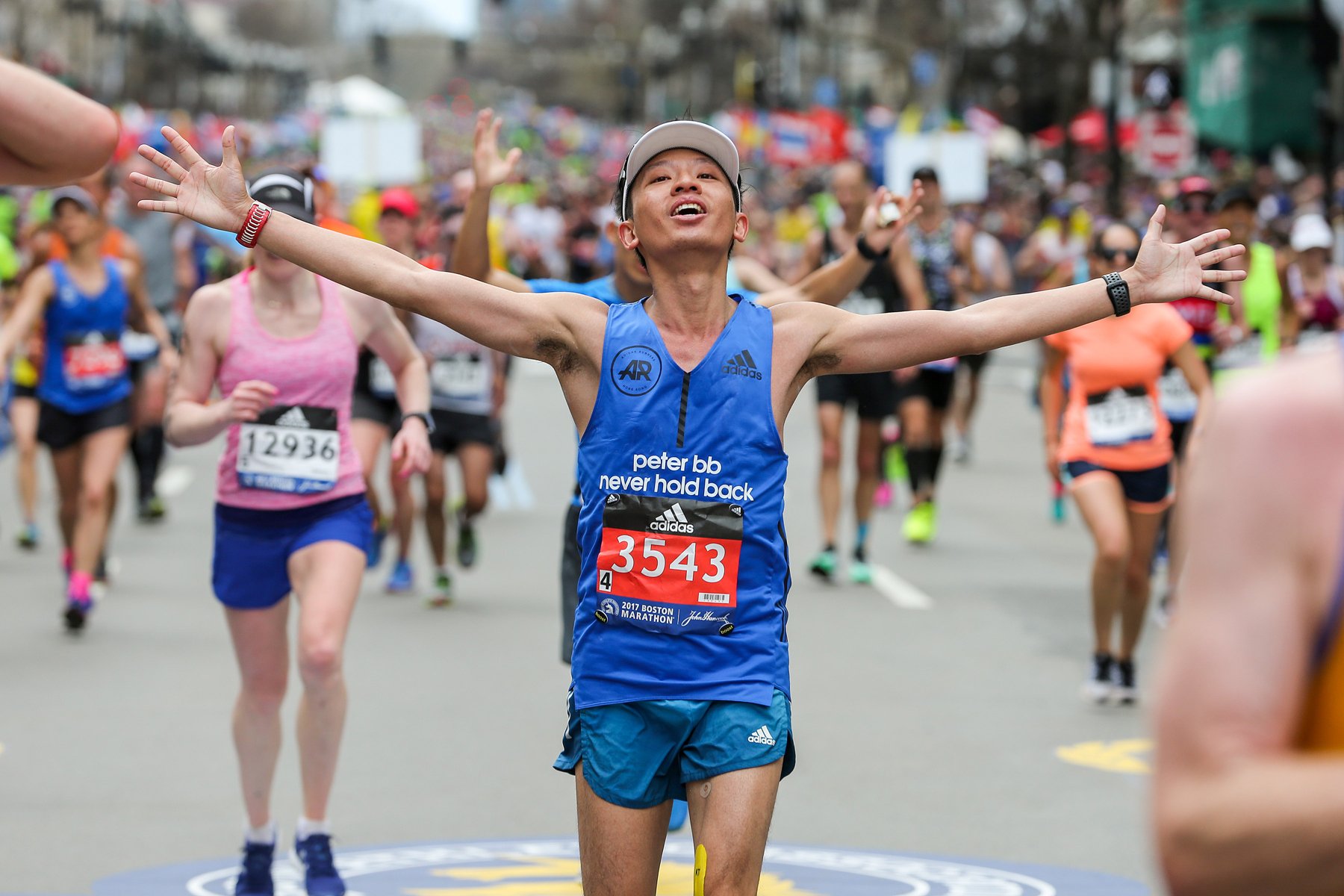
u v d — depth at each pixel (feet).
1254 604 17.87
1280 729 17.69
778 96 616.80
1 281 147.33
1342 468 17.80
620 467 38.96
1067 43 514.27
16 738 76.74
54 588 114.32
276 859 60.18
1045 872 58.54
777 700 38.68
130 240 124.67
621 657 38.68
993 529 143.02
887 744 76.64
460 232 60.13
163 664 92.27
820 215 276.41
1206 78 218.38
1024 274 217.97
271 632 55.42
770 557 39.17
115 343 101.81
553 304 39.58
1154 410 83.41
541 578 119.34
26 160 22.41
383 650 95.71
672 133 39.09
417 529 139.13
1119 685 85.35
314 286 57.21
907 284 109.91
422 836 62.64
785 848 61.31
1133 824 64.85
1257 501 17.98
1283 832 16.88
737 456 38.78
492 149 60.08
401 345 59.72
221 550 55.62
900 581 118.52
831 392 116.37
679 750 38.68
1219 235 39.04
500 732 77.92
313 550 55.01
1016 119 579.07
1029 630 102.47
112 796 67.82
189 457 190.70
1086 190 395.14
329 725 54.44
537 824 64.44
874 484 118.01
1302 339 125.08
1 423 182.39
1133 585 84.74
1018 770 72.49
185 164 40.11
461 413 109.09
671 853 61.72
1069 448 84.23
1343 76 189.26
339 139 258.98
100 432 101.30
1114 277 39.19
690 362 39.09
